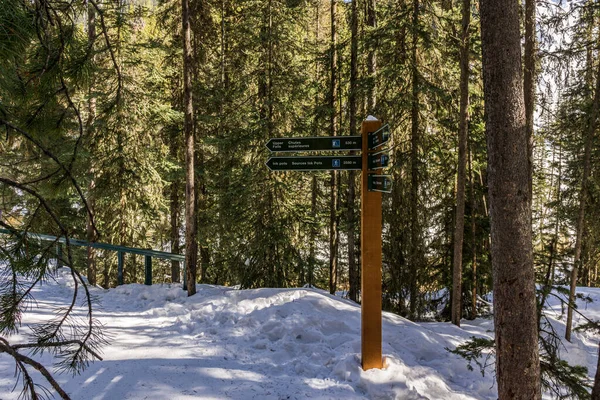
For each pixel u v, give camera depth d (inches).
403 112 452.4
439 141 472.7
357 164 243.3
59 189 113.0
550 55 366.9
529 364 169.9
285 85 521.3
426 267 482.6
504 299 170.9
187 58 363.6
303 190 748.6
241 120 565.0
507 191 166.6
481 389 251.0
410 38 454.0
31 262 82.0
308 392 201.0
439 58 430.3
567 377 229.1
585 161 424.5
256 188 509.4
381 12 495.8
